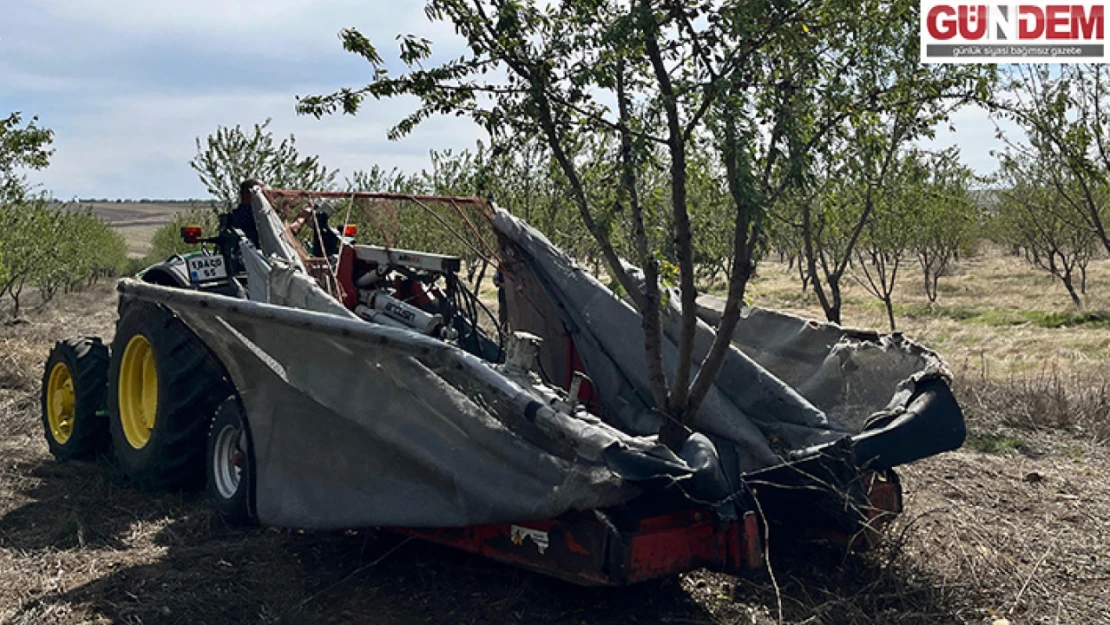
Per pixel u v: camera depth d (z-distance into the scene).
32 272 19.61
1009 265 39.62
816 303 26.12
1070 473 6.46
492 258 5.73
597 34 3.77
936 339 16.77
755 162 3.86
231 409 5.05
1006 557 4.58
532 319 5.61
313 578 4.26
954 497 5.84
